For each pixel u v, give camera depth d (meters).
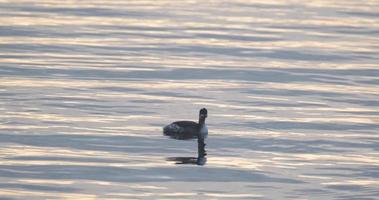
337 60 47.50
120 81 40.53
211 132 31.84
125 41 51.59
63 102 35.69
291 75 43.16
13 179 25.44
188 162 27.77
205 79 41.62
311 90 39.81
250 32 56.16
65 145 29.31
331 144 30.56
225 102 36.84
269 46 51.38
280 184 25.78
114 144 29.64
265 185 25.64
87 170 26.55
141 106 35.56
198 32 55.53
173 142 30.23
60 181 25.39
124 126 32.19
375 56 48.94
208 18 61.94
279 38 54.19
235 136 31.36
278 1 73.56
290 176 26.59
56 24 56.81
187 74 42.69
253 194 24.73
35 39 51.00
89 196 24.06
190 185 25.39
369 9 69.00
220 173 26.72
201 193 24.66
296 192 25.06
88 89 38.47
